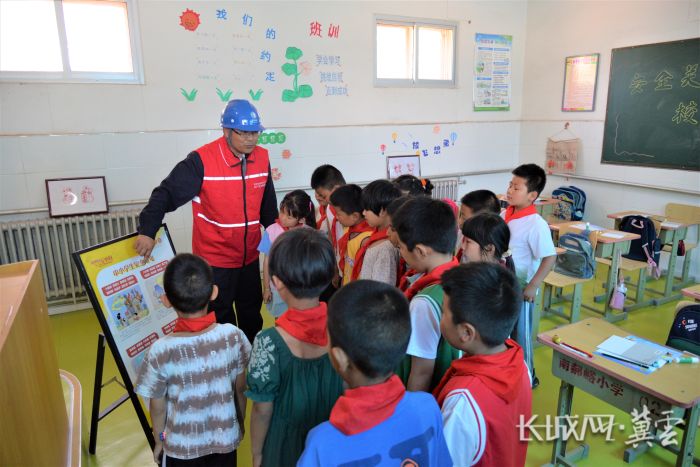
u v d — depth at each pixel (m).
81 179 3.62
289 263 1.08
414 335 1.17
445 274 1.05
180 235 4.09
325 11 4.29
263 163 2.36
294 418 1.10
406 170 4.98
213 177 2.18
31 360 1.27
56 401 1.63
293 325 1.09
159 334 1.83
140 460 2.05
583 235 3.57
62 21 3.45
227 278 2.36
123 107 3.68
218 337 1.41
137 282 1.81
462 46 5.08
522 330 2.28
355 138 4.66
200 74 3.88
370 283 0.89
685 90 4.04
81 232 3.69
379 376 0.84
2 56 3.36
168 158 3.89
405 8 4.66
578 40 4.89
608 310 3.55
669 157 4.23
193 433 1.40
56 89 3.47
